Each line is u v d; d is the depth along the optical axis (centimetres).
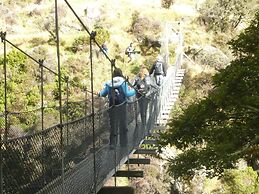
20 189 321
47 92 1820
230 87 688
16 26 2752
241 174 1408
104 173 566
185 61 2531
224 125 729
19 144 321
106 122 601
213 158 715
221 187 1492
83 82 2153
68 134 452
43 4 2973
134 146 786
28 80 1892
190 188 1527
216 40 2875
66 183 409
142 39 2797
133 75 2419
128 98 725
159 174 1538
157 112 1161
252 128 696
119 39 2730
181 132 741
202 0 3297
